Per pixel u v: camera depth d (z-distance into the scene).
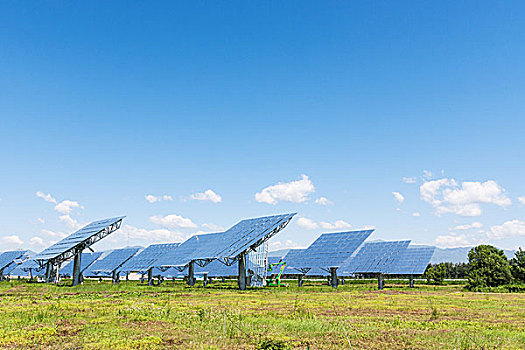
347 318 24.73
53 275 69.69
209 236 74.56
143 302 33.69
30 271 82.06
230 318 23.53
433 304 34.00
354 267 68.44
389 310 29.78
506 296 44.81
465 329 20.83
